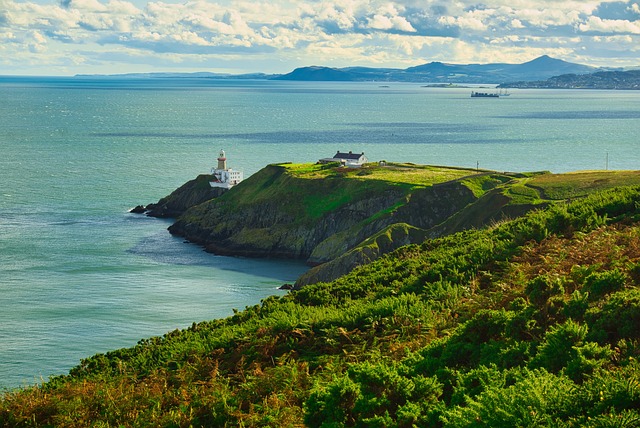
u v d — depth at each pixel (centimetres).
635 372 2814
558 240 5938
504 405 2661
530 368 3316
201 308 11556
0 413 4603
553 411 2622
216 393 4372
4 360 9069
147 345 6450
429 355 3962
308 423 3462
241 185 19362
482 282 5731
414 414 3112
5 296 11856
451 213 16325
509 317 3928
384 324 5188
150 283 13075
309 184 18150
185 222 17775
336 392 3416
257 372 4569
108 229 17550
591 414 2561
